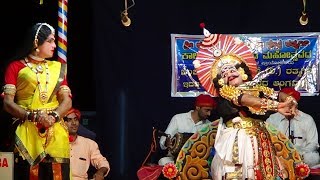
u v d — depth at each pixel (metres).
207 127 6.86
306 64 8.50
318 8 8.48
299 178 6.78
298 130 8.27
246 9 8.55
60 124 6.08
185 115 8.41
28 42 6.04
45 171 5.98
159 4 8.59
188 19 8.60
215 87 6.30
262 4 8.54
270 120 8.39
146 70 8.56
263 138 6.15
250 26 8.55
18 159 5.98
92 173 8.14
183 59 8.60
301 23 7.83
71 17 8.93
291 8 8.51
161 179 7.43
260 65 8.54
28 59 6.08
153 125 8.56
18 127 5.98
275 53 8.52
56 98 6.12
